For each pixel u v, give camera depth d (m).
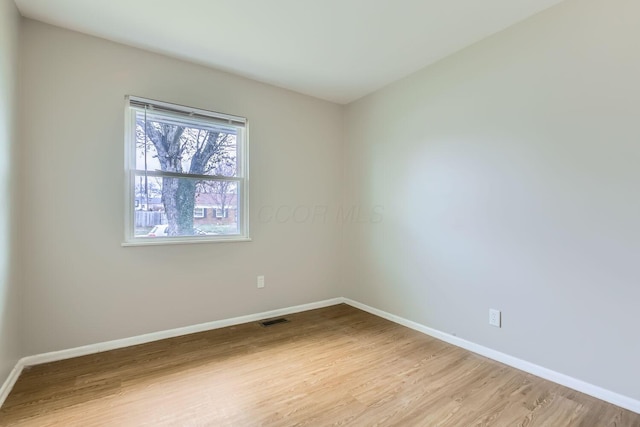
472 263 2.53
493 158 2.38
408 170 3.08
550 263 2.08
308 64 2.87
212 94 2.94
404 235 3.13
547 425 1.64
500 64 2.34
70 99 2.33
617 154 1.81
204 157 2.95
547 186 2.09
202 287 2.91
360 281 3.66
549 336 2.09
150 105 2.62
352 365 2.28
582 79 1.93
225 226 3.08
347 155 3.85
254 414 1.71
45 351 2.26
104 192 2.46
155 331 2.68
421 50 2.62
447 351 2.52
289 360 2.35
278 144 3.37
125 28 2.31
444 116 2.74
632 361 1.77
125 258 2.55
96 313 2.44
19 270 2.13
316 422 1.65
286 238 3.45
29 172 2.19
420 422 1.66
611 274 1.83
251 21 2.22
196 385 1.99
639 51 1.73
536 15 2.13
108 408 1.75
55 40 2.28
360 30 2.33
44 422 1.63
